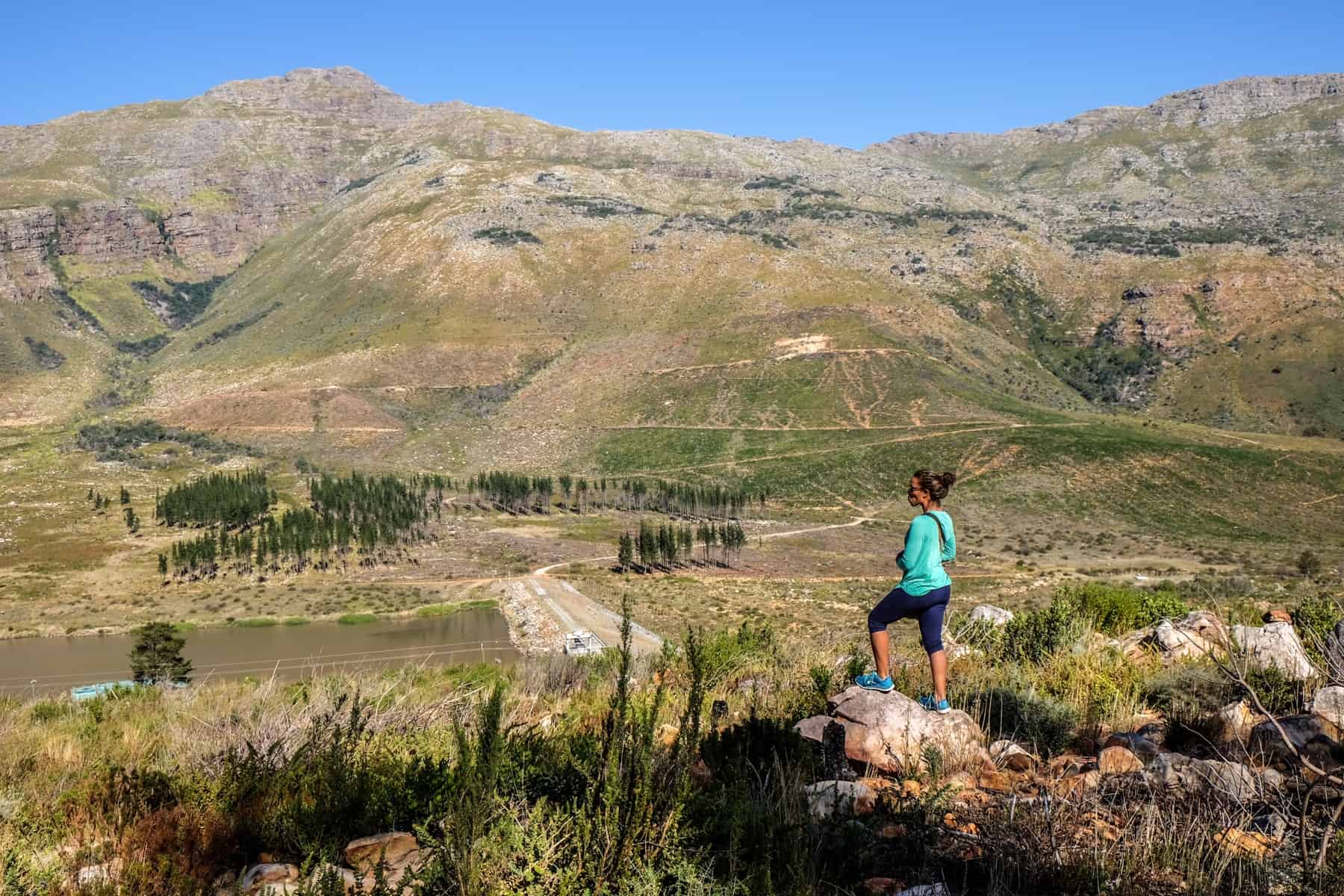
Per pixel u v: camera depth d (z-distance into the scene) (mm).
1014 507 132625
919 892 3605
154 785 5586
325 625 82375
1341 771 4258
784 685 8789
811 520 137625
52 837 5035
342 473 181000
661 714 7293
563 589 90812
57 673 65688
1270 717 4758
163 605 91125
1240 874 3527
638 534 128750
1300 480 132750
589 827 3775
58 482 169375
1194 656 9078
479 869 3643
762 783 4824
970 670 9094
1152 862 3770
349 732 6129
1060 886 3680
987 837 4027
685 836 3818
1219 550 108062
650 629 66938
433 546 119562
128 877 4270
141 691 12977
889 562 106250
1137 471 139875
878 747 5539
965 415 179000
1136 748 5625
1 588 98750
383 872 4078
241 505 131250
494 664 13086
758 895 3518
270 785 5258
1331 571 85188
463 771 4066
